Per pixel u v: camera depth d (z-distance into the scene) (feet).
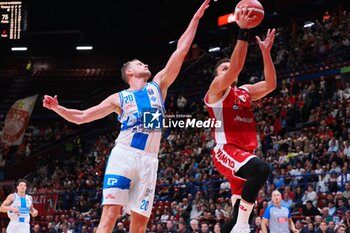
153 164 16.39
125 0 111.24
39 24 117.08
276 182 52.75
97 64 123.34
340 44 78.54
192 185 58.29
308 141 59.26
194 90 95.86
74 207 69.82
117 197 15.81
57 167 92.22
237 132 16.14
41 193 73.67
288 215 36.32
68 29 118.42
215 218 49.67
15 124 102.99
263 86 17.07
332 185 48.93
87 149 98.48
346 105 64.39
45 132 109.91
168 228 48.57
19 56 124.47
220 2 106.11
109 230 15.71
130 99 16.44
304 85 76.54
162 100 17.08
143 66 17.25
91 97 117.19
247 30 14.96
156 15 116.37
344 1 91.56
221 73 16.90
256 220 41.34
